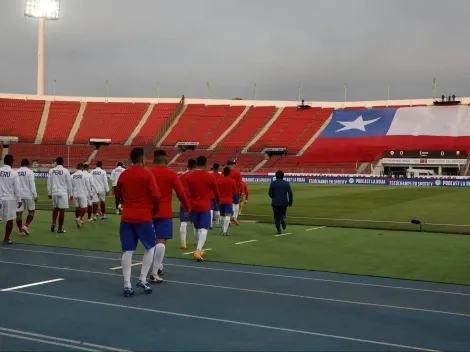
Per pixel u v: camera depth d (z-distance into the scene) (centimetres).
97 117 7244
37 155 6369
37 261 1038
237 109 7419
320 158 6097
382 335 591
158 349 535
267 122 7112
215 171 1465
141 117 7288
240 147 6588
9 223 1252
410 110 6656
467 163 5356
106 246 1240
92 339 564
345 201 2808
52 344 546
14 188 1247
